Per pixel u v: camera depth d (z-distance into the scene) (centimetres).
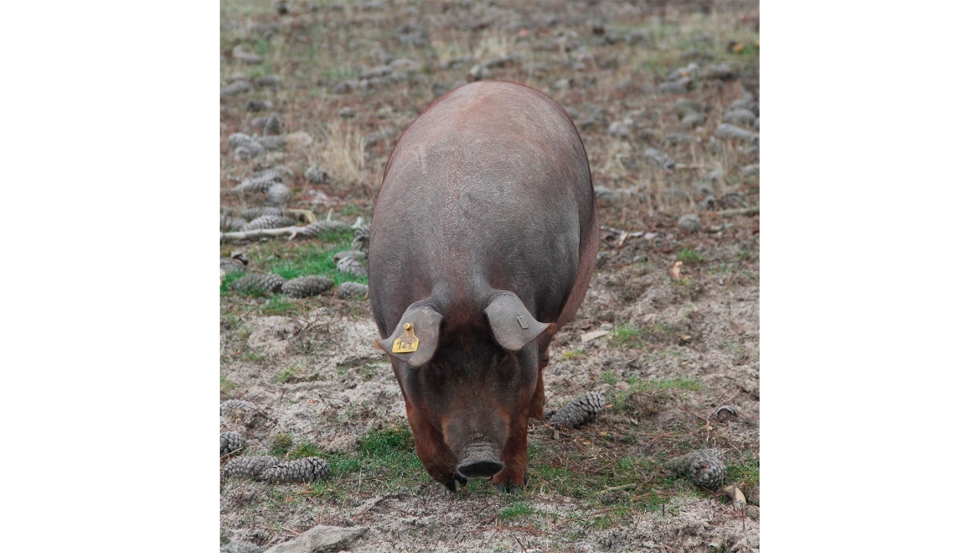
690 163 1487
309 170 1433
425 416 647
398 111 1753
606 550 682
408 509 727
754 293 1095
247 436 834
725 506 739
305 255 1188
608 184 1416
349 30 2300
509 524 705
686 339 1006
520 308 603
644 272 1145
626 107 1752
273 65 2014
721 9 2420
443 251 640
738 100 1742
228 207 1309
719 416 867
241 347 975
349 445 812
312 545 677
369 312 1046
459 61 2033
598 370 951
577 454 805
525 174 700
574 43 2141
